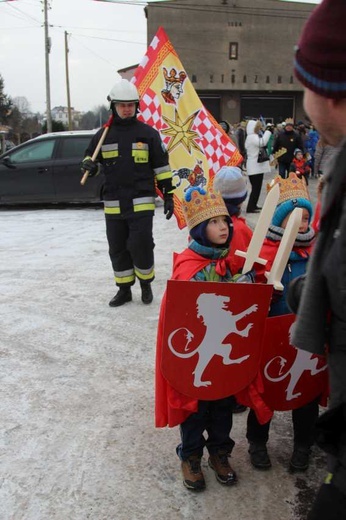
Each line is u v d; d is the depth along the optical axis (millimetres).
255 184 9641
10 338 4230
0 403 3250
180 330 2211
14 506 2393
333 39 1109
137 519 2312
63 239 7992
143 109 4980
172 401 2328
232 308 2186
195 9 39188
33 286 5590
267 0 39188
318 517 1354
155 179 4785
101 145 4660
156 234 8172
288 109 41531
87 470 2639
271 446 2852
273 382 2422
